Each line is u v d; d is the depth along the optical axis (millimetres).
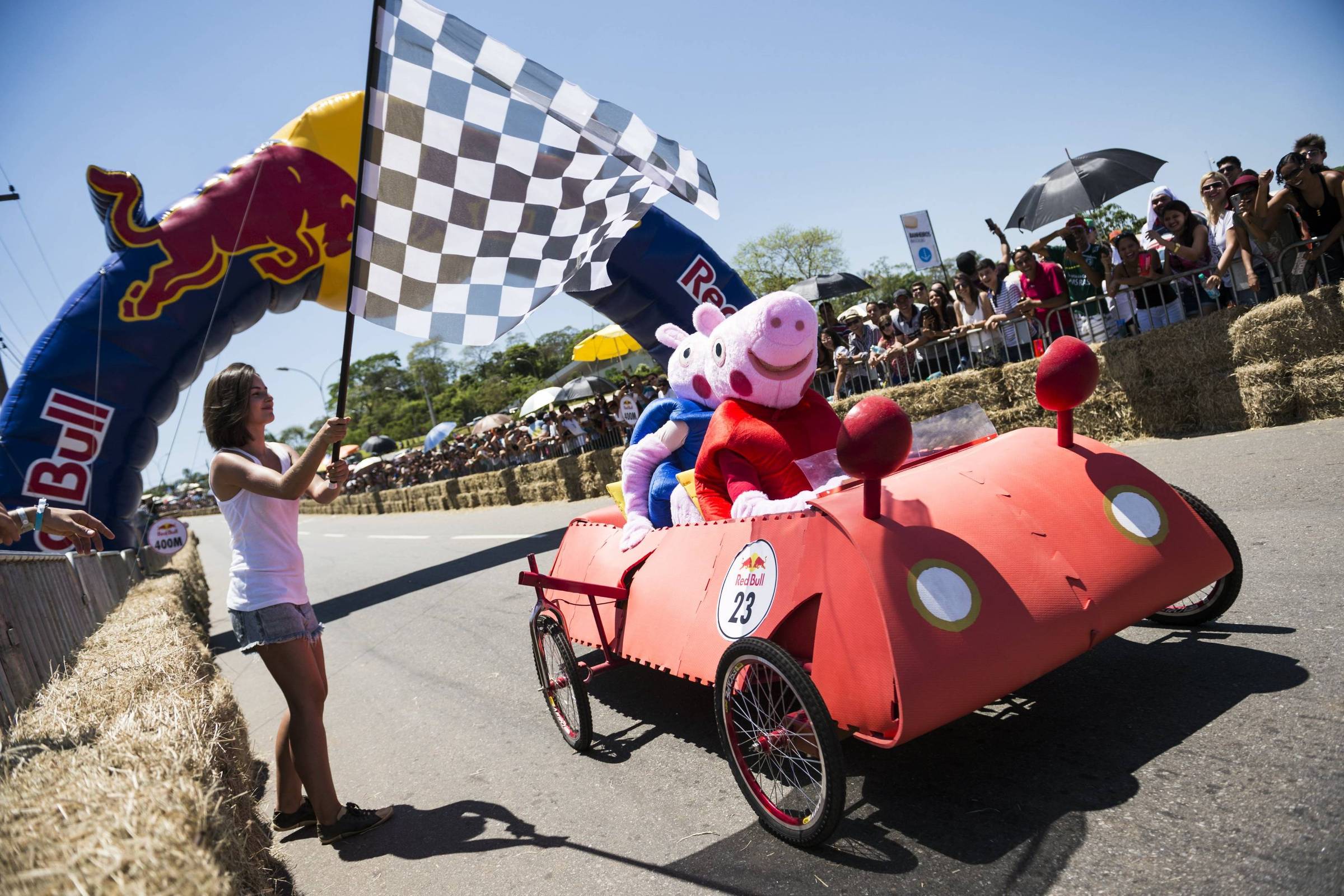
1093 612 2785
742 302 12602
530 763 4164
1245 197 6652
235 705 4242
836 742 2527
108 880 1672
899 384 10125
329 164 11602
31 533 10555
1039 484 3039
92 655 4754
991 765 2938
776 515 3111
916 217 12414
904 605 2600
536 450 21469
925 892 2363
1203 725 2809
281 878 3471
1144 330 7727
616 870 2941
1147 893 2127
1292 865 2064
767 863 2729
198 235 11047
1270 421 6609
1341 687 2785
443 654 6922
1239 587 3254
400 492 30906
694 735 3994
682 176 4262
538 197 3914
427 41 3637
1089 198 8156
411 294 3742
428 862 3346
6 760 2574
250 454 3654
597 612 4016
